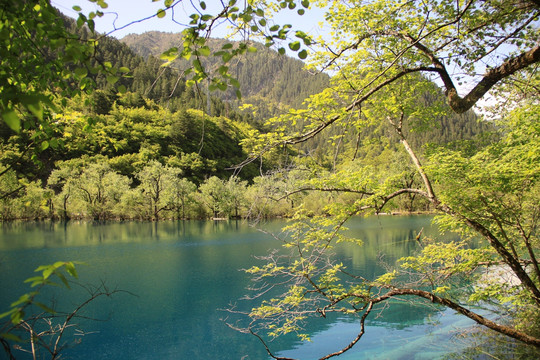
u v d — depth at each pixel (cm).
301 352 972
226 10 208
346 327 1135
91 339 1068
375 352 932
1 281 1700
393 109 704
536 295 575
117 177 5288
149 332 1133
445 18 516
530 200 653
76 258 2328
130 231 3931
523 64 401
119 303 1412
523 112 586
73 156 6762
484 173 546
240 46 211
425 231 3017
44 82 290
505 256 591
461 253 691
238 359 938
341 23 618
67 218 5241
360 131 696
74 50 206
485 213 638
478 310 1107
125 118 7738
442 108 767
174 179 5175
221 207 5191
